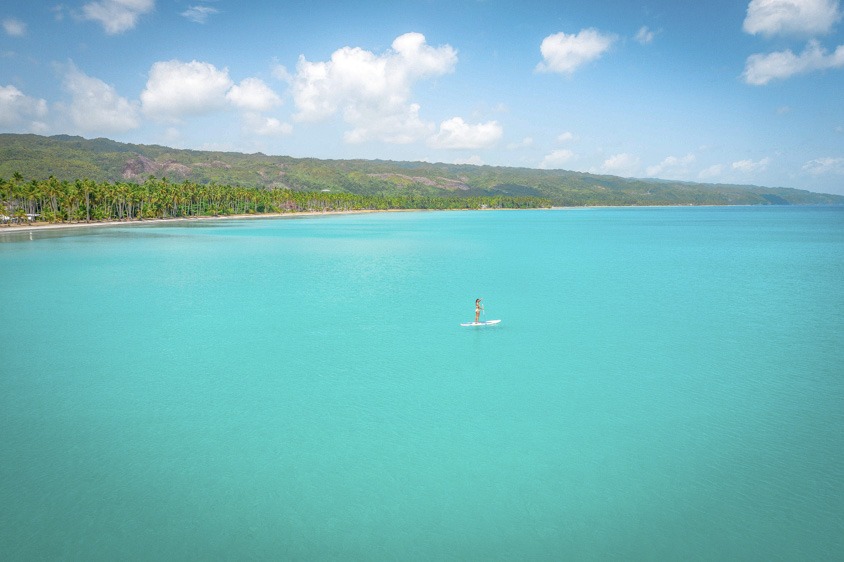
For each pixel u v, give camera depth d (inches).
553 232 7327.8
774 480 858.8
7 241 5226.4
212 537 730.2
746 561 680.4
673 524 753.0
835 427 1042.1
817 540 718.5
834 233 7101.4
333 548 708.0
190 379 1322.6
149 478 872.9
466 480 861.8
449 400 1182.3
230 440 1000.2
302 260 3826.3
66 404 1168.8
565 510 783.7
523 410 1125.1
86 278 2928.2
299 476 877.2
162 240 5433.1
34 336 1722.4
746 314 2033.7
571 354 1518.2
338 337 1705.2
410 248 4808.1
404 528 746.8
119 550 704.4
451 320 1934.1
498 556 690.8
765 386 1262.3
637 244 5334.6
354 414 1112.2
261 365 1428.4
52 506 798.5
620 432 1023.0
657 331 1776.6
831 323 1889.8
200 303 2246.6
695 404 1154.7
